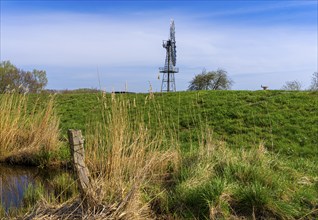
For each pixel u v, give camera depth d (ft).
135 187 15.84
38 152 27.94
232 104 45.96
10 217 16.42
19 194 20.43
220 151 22.52
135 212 15.28
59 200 18.57
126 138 20.49
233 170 19.67
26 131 30.66
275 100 46.16
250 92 53.93
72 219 14.76
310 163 23.80
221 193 16.79
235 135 33.81
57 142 29.40
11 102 30.58
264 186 17.80
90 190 15.55
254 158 21.35
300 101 44.65
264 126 36.58
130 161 19.20
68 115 46.55
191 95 53.88
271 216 16.14
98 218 14.25
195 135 33.01
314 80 87.92
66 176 22.74
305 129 34.68
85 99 59.11
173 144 23.95
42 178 24.13
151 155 21.26
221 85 130.52
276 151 29.19
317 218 15.56
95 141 20.85
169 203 17.53
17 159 28.09
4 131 29.22
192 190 17.56
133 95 55.47
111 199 15.67
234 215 16.20
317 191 17.95
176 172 20.67
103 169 18.53
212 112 42.63
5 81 89.15
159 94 55.42
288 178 19.71
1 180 23.63
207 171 19.61
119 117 20.66
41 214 15.28
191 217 16.40
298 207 16.43
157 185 19.48
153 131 28.63
